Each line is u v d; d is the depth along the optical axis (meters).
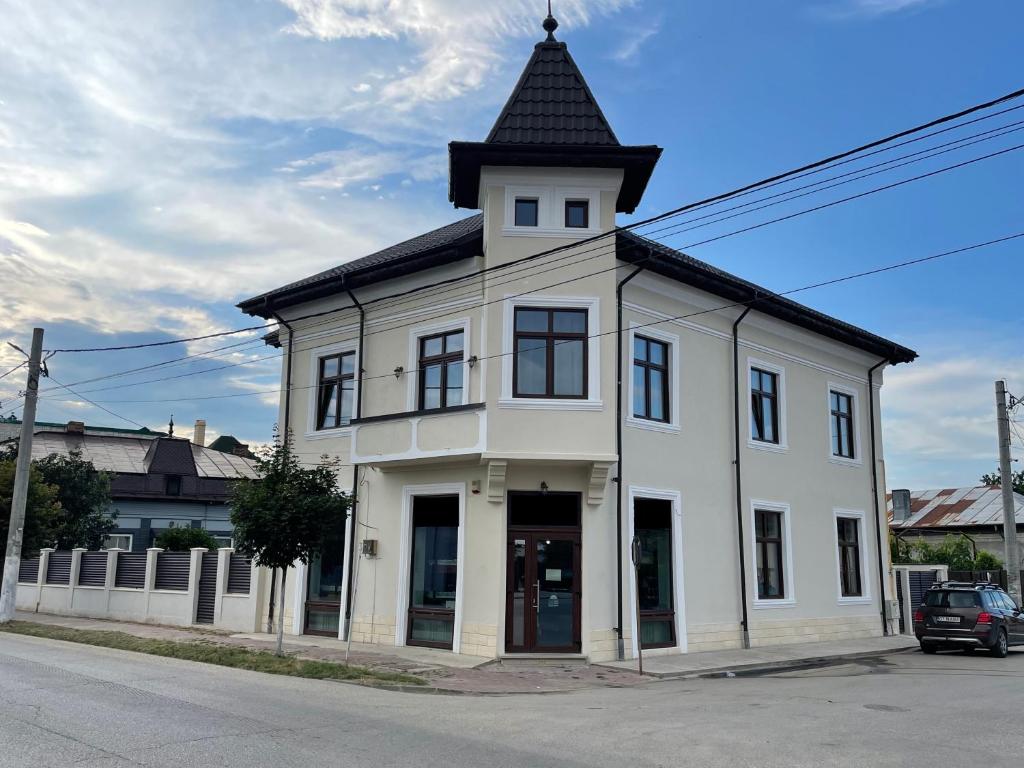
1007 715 10.70
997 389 26.03
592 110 17.89
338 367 21.02
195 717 9.26
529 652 16.42
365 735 8.63
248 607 20.45
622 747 8.38
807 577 22.25
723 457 20.31
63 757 7.32
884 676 15.74
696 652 18.56
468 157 17.19
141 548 40.34
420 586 18.14
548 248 17.23
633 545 15.48
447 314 18.61
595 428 16.73
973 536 45.00
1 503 24.67
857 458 25.03
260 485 15.88
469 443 16.61
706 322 20.42
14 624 20.89
